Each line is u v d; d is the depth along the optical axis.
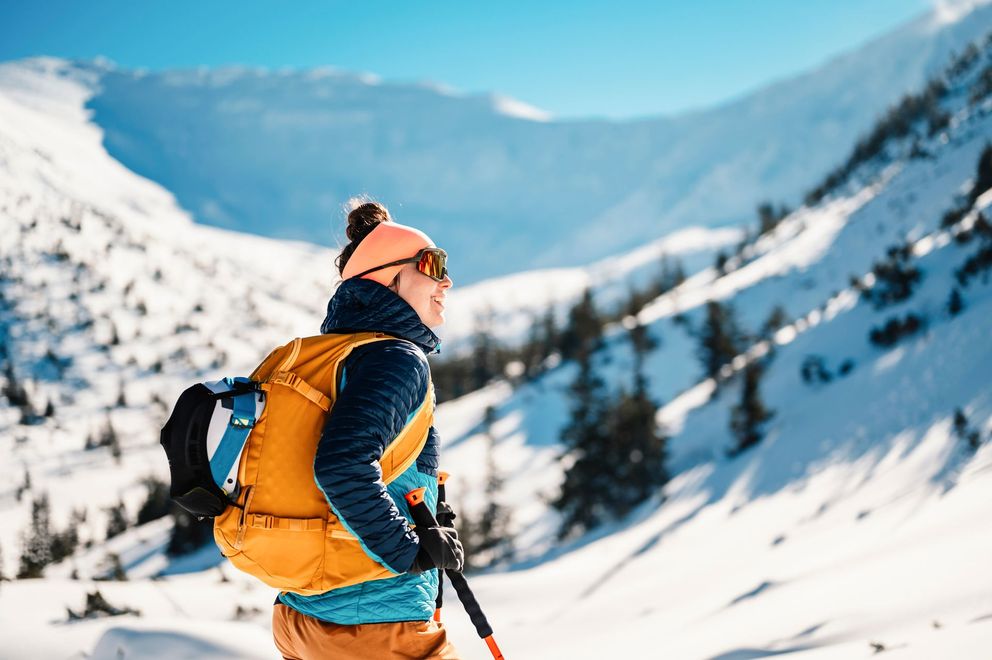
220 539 1.79
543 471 68.25
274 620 2.02
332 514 1.77
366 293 1.94
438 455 2.02
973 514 9.83
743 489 30.77
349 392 1.77
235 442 1.75
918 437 23.45
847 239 89.50
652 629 11.91
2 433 155.62
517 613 19.28
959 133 96.38
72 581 10.91
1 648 7.12
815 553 14.09
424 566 1.81
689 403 53.50
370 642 1.83
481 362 135.12
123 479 138.50
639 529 34.97
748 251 131.00
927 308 36.16
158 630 5.78
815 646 6.56
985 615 5.34
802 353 44.19
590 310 95.25
